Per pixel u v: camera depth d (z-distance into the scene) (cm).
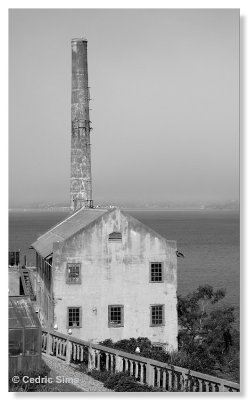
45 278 5841
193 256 17225
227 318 5538
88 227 5312
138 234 5381
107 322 5325
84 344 3950
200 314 5728
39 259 6406
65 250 5294
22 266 8300
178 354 4719
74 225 6044
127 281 5362
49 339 4306
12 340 3712
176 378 3425
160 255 5409
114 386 3506
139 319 5369
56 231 6512
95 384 3591
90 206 7394
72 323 5288
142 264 5384
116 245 5353
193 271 13650
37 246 6444
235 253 18000
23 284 7294
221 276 12681
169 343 5388
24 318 3791
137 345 4972
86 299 5303
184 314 5744
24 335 3722
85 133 9419
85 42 9400
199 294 5959
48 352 4306
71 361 4044
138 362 3612
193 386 3341
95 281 5322
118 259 5353
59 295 5272
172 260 5425
